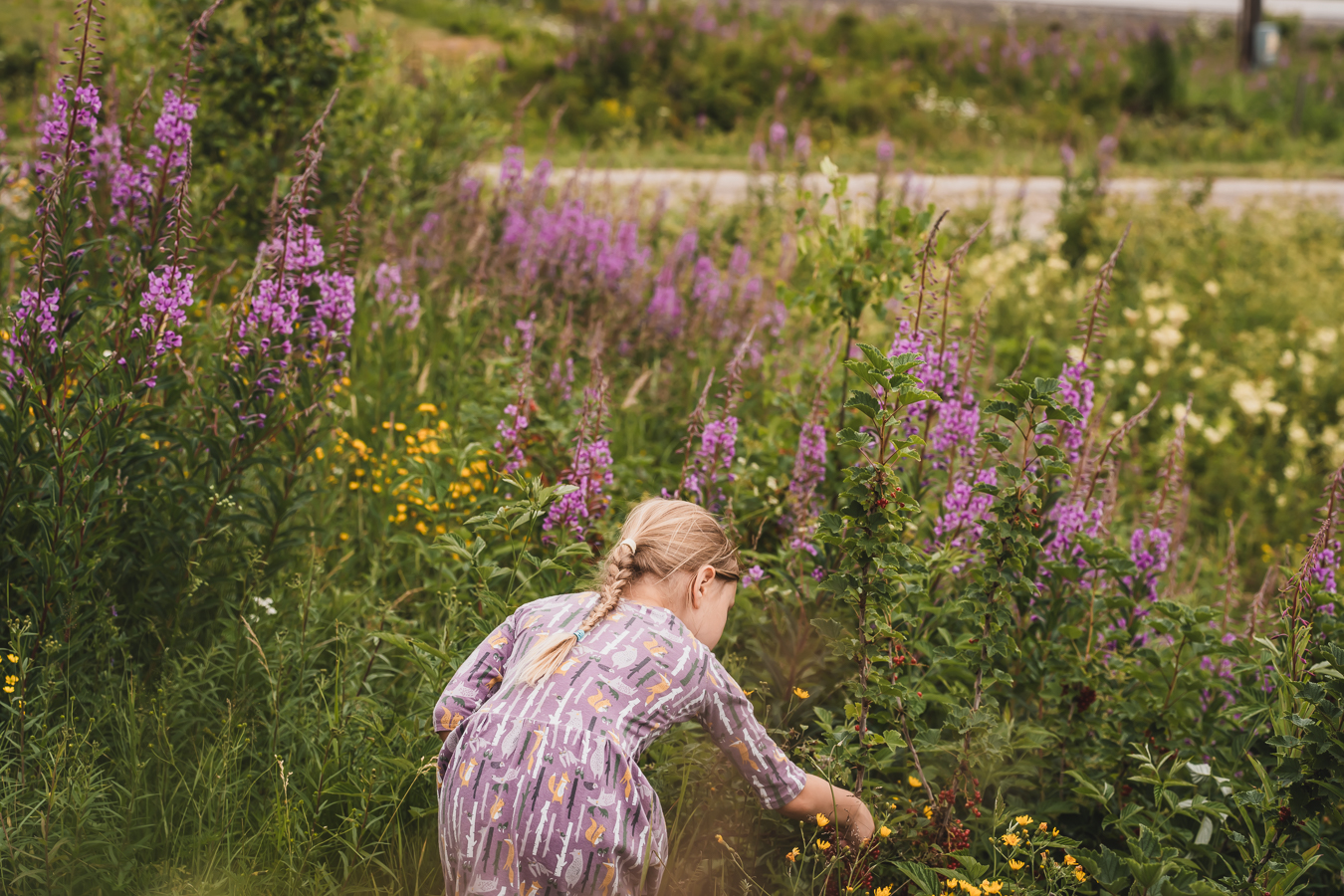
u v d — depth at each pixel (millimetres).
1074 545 3650
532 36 21859
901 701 3082
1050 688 3469
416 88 9336
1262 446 7656
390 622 3844
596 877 2297
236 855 2977
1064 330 8625
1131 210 11859
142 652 3615
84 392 3537
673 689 2471
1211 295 9680
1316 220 12945
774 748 2607
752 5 27641
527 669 2449
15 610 3469
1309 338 8688
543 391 5492
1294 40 33000
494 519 3396
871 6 30047
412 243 5977
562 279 6473
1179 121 24438
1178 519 4734
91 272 4207
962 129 20438
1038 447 3068
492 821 2311
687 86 19500
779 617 3648
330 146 7059
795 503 4137
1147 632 3779
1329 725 2848
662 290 6562
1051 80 24594
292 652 3502
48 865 2779
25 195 5660
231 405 3828
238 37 7125
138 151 4305
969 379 3986
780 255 8039
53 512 3320
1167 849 2809
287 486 3902
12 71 11062
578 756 2332
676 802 3246
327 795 3170
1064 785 3473
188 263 3697
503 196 7398
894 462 3000
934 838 3059
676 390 6016
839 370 4859
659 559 2637
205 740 3365
